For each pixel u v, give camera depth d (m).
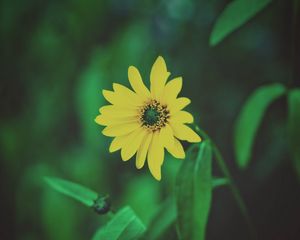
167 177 0.56
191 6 0.62
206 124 0.61
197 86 0.61
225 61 0.61
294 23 0.42
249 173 0.61
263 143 0.61
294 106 0.43
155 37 0.61
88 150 0.60
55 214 0.58
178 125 0.30
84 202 0.35
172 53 0.61
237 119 0.61
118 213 0.32
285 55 0.60
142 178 0.57
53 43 0.63
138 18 0.62
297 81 0.60
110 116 0.32
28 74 0.64
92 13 0.63
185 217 0.34
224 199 0.61
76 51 0.63
